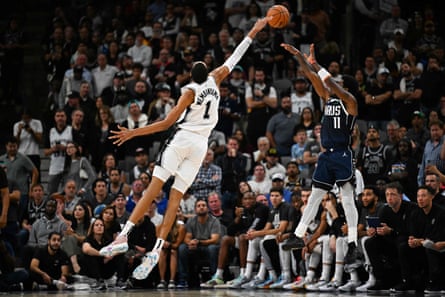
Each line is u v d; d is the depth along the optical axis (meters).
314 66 10.90
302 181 17.23
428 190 13.30
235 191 17.91
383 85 19.56
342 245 14.41
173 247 16.12
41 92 25.22
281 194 15.94
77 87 21.39
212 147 18.52
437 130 16.28
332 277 15.06
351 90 11.78
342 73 20.78
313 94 19.64
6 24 27.03
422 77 19.80
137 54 22.59
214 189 17.83
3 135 23.02
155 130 9.95
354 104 10.94
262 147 18.45
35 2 27.53
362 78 19.88
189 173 10.22
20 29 24.94
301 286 14.93
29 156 19.95
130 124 19.36
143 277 9.95
